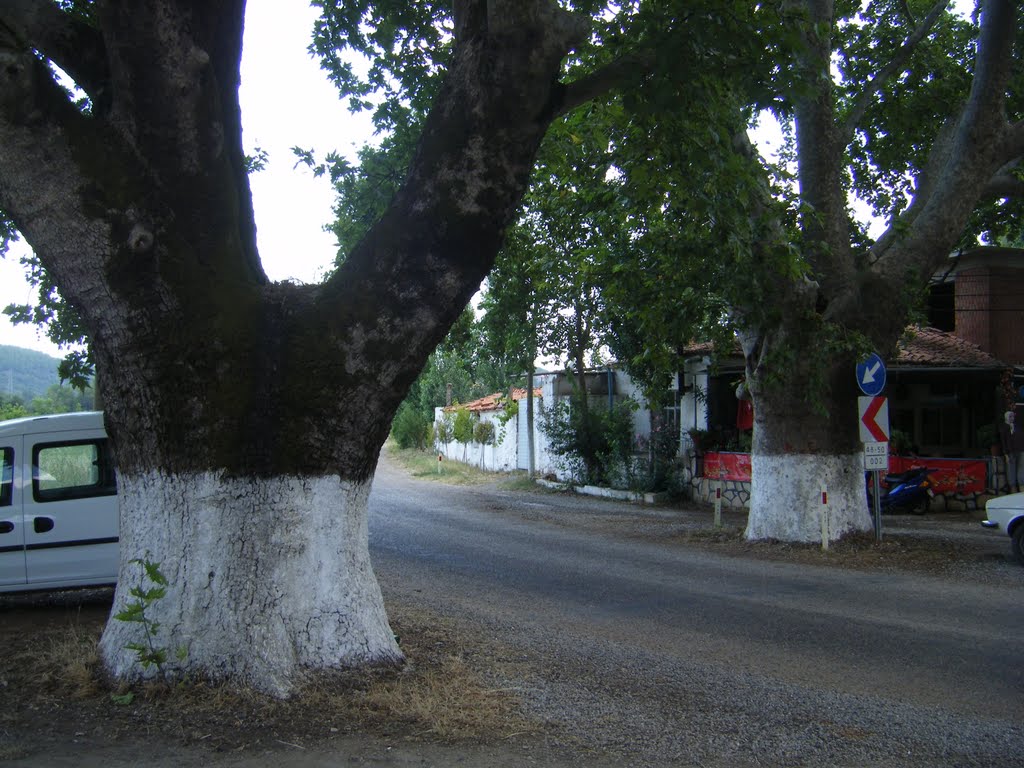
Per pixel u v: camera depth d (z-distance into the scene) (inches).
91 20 378.6
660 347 534.9
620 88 312.3
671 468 911.7
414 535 638.5
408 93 463.8
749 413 845.2
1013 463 780.6
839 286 540.1
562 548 567.2
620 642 312.7
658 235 484.1
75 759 186.9
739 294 490.9
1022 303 861.2
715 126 341.7
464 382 2138.3
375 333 236.7
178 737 200.1
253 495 232.5
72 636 290.0
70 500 363.6
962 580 444.8
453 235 238.7
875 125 653.9
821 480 547.2
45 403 1179.9
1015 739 218.4
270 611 231.3
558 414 1077.8
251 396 231.3
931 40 631.8
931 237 548.1
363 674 240.2
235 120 266.2
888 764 201.5
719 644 312.2
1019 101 637.9
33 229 219.0
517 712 227.9
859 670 279.4
